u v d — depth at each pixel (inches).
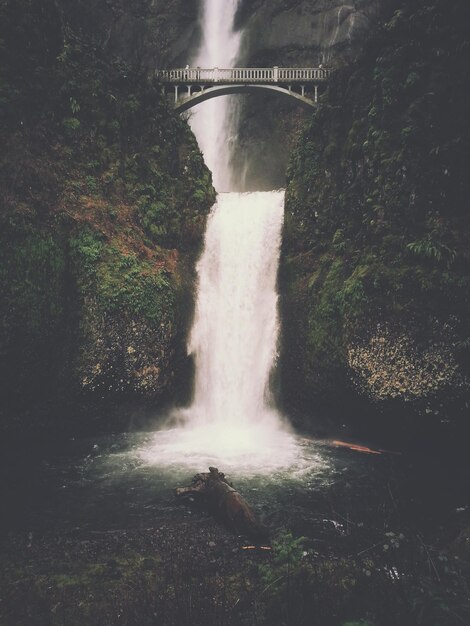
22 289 511.5
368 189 590.2
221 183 1259.2
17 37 578.9
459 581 254.2
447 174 530.6
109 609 242.4
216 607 240.4
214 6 1208.2
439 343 486.9
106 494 386.3
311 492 394.0
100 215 589.6
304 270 633.0
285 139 1196.5
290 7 1174.3
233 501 332.5
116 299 556.4
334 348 558.3
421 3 616.4
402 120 577.0
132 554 295.7
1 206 512.7
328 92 710.5
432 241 504.1
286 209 674.2
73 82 619.2
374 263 540.4
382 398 517.3
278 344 623.2
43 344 528.1
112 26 1116.5
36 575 271.9
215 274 674.2
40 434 534.0
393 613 232.8
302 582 259.8
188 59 1216.2
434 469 465.1
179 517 346.3
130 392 566.9
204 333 642.8
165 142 714.2
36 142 569.9
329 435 573.9
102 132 639.8
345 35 1111.0
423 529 331.3
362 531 324.8
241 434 568.4
